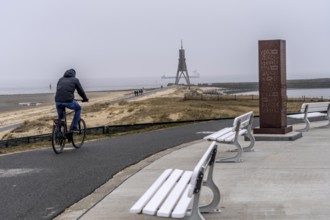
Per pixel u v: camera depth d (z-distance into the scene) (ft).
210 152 17.35
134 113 134.21
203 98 209.46
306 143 40.11
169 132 55.67
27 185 28.30
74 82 40.68
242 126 32.89
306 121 48.29
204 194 23.45
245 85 586.45
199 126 62.39
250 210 20.54
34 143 55.98
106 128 63.21
